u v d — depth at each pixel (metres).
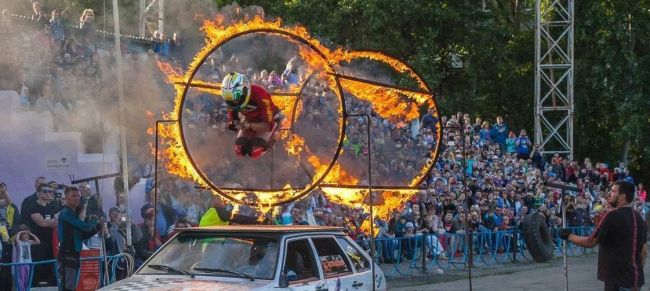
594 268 28.67
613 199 13.59
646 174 53.03
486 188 30.44
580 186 36.81
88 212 19.67
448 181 28.64
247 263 12.35
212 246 12.76
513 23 48.03
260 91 14.08
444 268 26.86
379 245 24.11
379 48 41.22
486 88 47.19
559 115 47.00
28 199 18.88
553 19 46.38
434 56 42.72
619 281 13.23
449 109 43.94
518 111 48.56
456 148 30.77
